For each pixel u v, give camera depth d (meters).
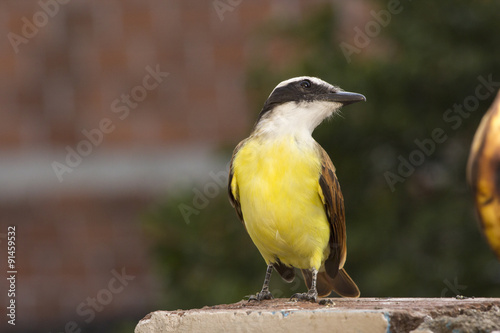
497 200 4.38
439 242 12.16
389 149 12.62
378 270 11.74
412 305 5.89
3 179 20.02
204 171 18.75
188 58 19.27
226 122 19.14
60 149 20.19
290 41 13.71
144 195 19.64
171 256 13.01
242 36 18.78
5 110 20.34
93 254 19.48
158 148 19.59
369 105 12.20
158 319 6.16
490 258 11.74
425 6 12.43
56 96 20.39
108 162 19.80
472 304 5.95
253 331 5.75
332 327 5.46
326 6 13.38
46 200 19.91
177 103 19.41
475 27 12.18
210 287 12.50
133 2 19.56
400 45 12.58
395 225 12.31
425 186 12.59
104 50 19.81
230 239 12.94
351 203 12.62
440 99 12.31
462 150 12.35
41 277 19.34
